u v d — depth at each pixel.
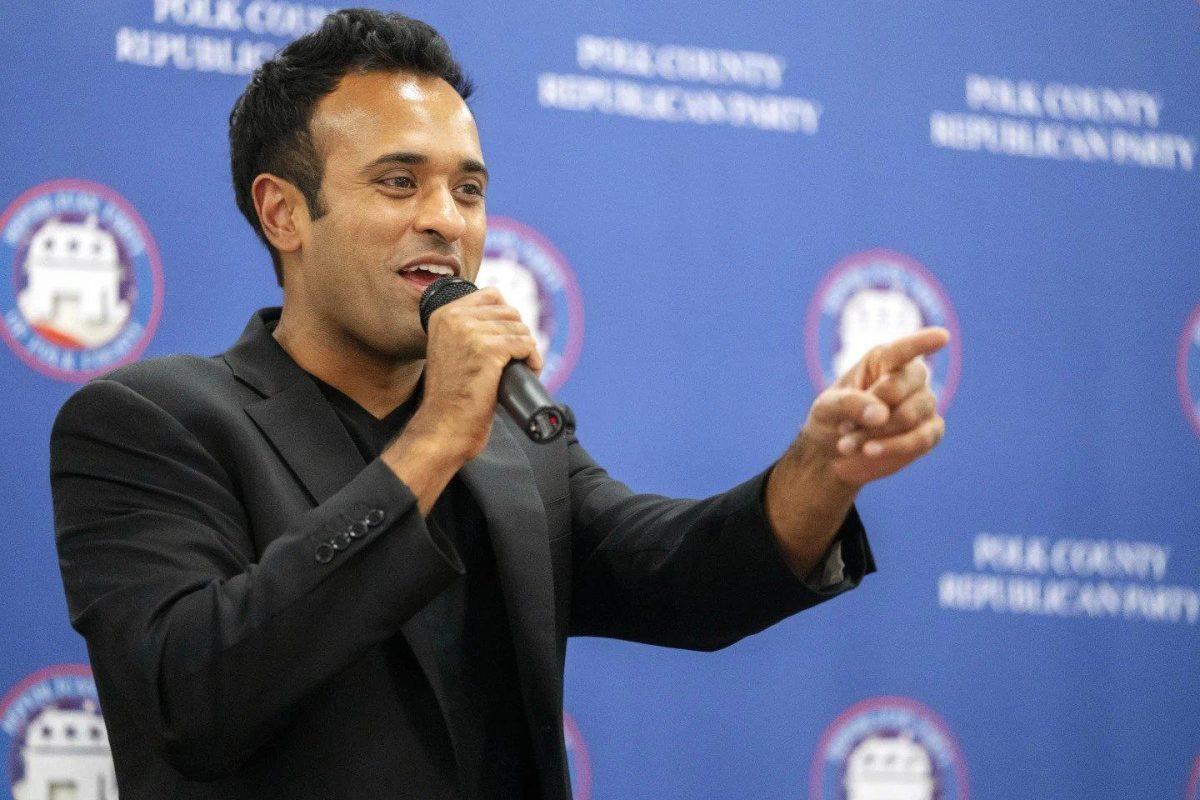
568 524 6.27
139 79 9.91
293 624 4.97
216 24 10.07
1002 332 11.35
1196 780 11.28
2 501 9.45
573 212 10.61
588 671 10.31
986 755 10.95
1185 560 11.46
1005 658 11.05
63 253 9.71
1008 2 11.63
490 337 5.30
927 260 11.26
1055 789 11.04
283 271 6.27
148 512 5.41
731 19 11.05
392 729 5.30
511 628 5.65
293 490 5.60
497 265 10.45
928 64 11.43
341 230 5.91
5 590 9.39
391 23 6.21
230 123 6.54
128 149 9.86
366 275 5.88
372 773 5.21
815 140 11.13
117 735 5.50
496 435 6.20
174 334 9.85
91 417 5.62
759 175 11.00
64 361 9.67
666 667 10.46
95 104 9.82
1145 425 11.54
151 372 5.79
